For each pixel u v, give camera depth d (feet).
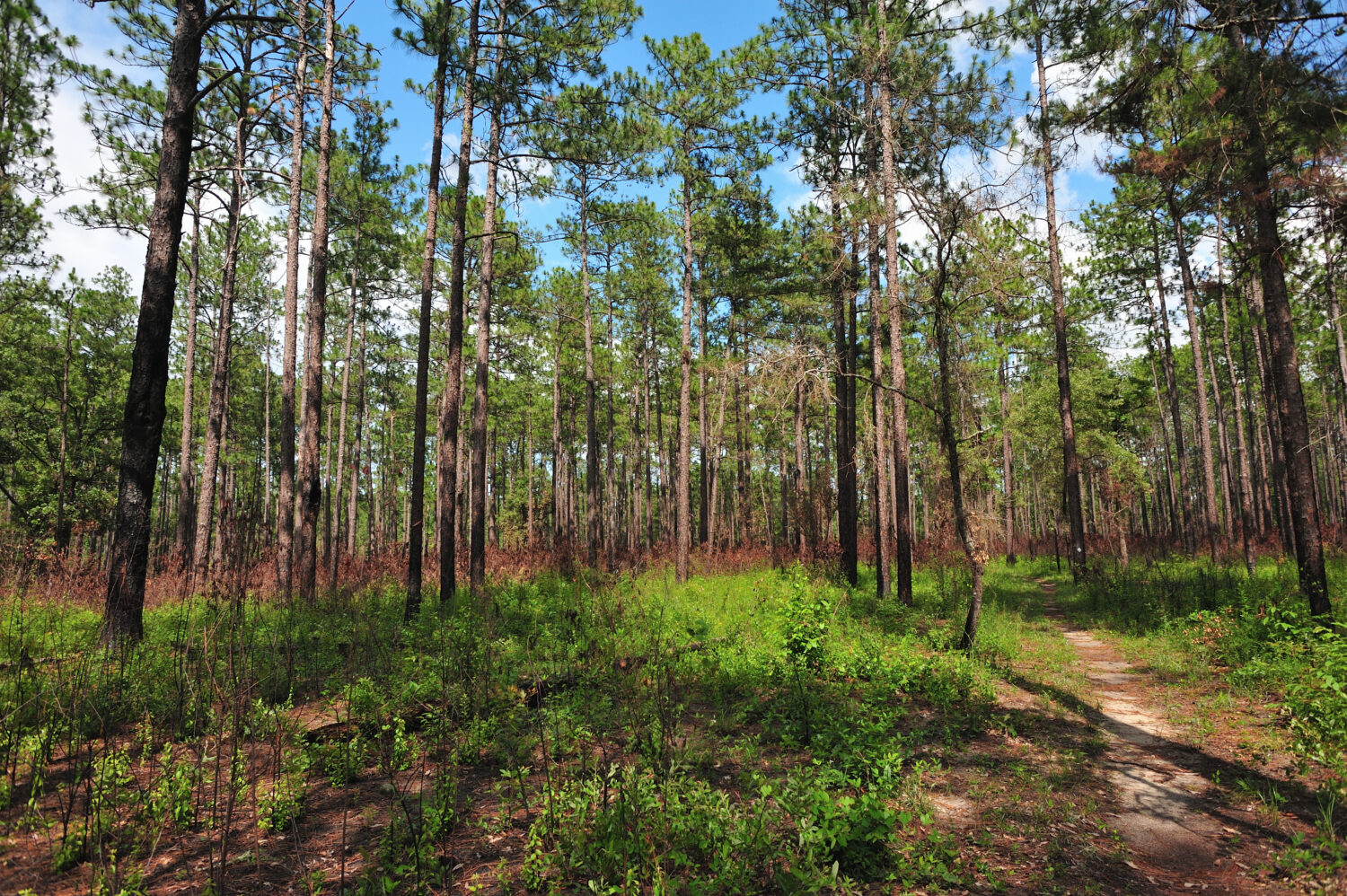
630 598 36.19
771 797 14.52
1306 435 31.01
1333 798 14.25
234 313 90.84
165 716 18.31
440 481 41.09
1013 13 34.19
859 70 40.63
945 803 15.85
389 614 36.09
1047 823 14.70
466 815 14.82
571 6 40.81
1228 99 28.40
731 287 71.26
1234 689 24.50
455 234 41.22
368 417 117.29
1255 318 67.41
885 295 47.44
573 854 12.14
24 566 37.88
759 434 100.68
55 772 15.34
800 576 44.93
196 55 26.89
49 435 73.36
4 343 71.00
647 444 107.45
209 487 52.31
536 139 47.50
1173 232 70.49
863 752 16.52
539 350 97.04
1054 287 59.62
